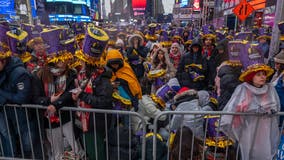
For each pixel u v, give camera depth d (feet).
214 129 10.22
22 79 9.20
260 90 8.44
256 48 8.24
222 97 11.14
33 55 12.16
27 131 10.36
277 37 20.80
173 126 10.82
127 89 11.77
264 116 8.61
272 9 48.39
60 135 10.28
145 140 9.50
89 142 10.03
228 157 9.79
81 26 41.81
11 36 10.50
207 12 153.69
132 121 11.64
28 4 69.56
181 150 9.66
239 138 9.12
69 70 9.77
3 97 9.43
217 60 16.20
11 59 9.57
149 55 21.63
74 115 10.12
